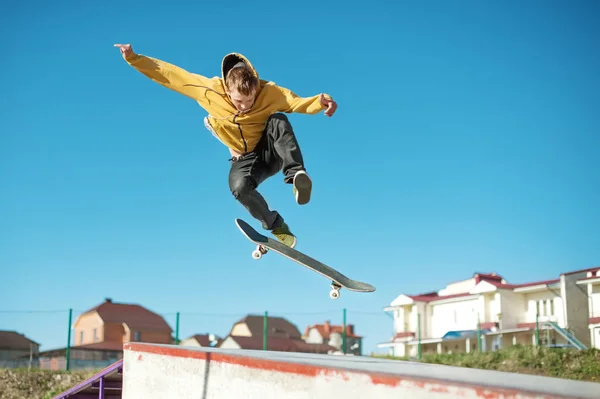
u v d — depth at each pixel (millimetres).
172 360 6844
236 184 5332
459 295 37312
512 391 3449
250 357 5660
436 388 3867
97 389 11711
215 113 5242
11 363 39094
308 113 5113
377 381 4281
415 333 39250
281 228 5707
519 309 34469
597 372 17609
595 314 29438
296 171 4973
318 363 4941
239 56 5098
